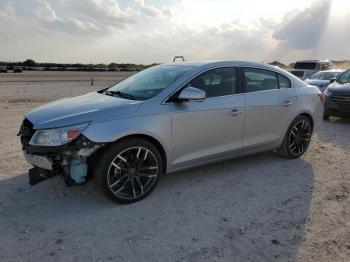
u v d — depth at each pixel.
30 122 3.86
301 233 3.42
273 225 3.57
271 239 3.31
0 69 74.19
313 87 5.96
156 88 4.30
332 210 3.91
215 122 4.50
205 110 4.38
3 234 3.34
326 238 3.34
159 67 5.11
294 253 3.09
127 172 3.94
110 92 4.74
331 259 3.02
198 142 4.43
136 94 4.34
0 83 30.64
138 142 3.89
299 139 5.70
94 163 3.80
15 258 2.97
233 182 4.67
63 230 3.43
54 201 4.03
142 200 4.09
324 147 6.55
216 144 4.62
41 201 4.03
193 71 4.45
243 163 5.43
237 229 3.48
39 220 3.60
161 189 4.41
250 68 5.02
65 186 4.43
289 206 4.00
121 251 3.10
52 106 4.20
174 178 4.77
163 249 3.13
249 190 4.43
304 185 4.61
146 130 3.90
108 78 46.56
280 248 3.17
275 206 3.99
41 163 3.70
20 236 3.31
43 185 4.46
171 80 4.35
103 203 4.00
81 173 3.67
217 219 3.68
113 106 3.90
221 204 4.03
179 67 4.74
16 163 5.30
